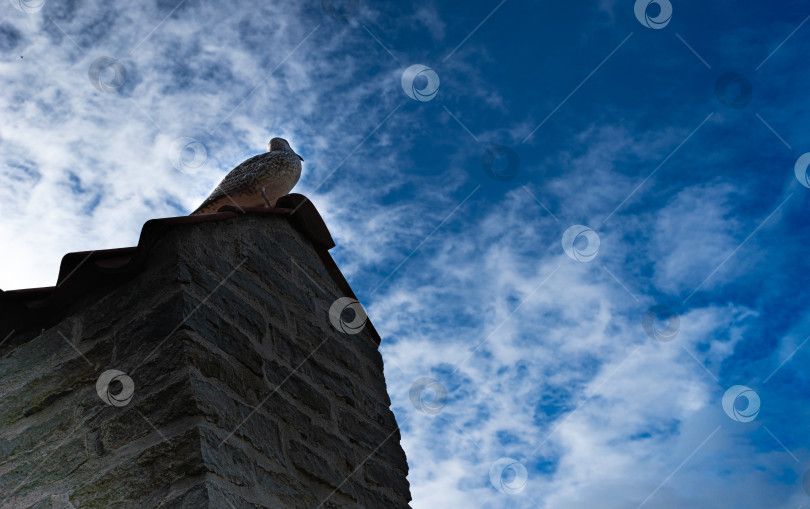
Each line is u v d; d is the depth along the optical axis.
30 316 2.95
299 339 3.24
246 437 2.58
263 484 2.54
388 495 3.29
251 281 3.13
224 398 2.59
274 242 3.46
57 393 2.72
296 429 2.89
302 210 3.68
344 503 2.94
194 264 2.86
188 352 2.56
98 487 2.40
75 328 2.88
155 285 2.79
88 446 2.53
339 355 3.50
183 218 2.94
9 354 2.95
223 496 2.29
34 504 2.46
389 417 3.64
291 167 4.00
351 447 3.20
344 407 3.31
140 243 2.84
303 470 2.80
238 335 2.85
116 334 2.76
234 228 3.24
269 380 2.89
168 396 2.49
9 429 2.71
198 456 2.32
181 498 2.25
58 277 2.90
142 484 2.34
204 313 2.74
